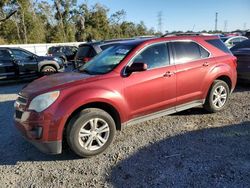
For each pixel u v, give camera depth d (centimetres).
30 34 4594
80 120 412
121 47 514
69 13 5684
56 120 397
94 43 933
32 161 433
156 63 498
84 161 423
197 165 389
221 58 593
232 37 1571
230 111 615
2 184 371
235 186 336
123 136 502
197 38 571
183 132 507
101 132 435
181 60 529
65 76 485
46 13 5406
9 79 1192
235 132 496
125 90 454
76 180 372
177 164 395
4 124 610
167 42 521
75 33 5925
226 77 609
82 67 548
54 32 5244
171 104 518
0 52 1165
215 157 409
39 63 1271
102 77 446
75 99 407
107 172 387
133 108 469
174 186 344
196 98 558
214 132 501
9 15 4056
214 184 343
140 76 471
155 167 391
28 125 406
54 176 385
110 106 446
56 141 402
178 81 518
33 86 453
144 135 503
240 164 386
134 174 377
